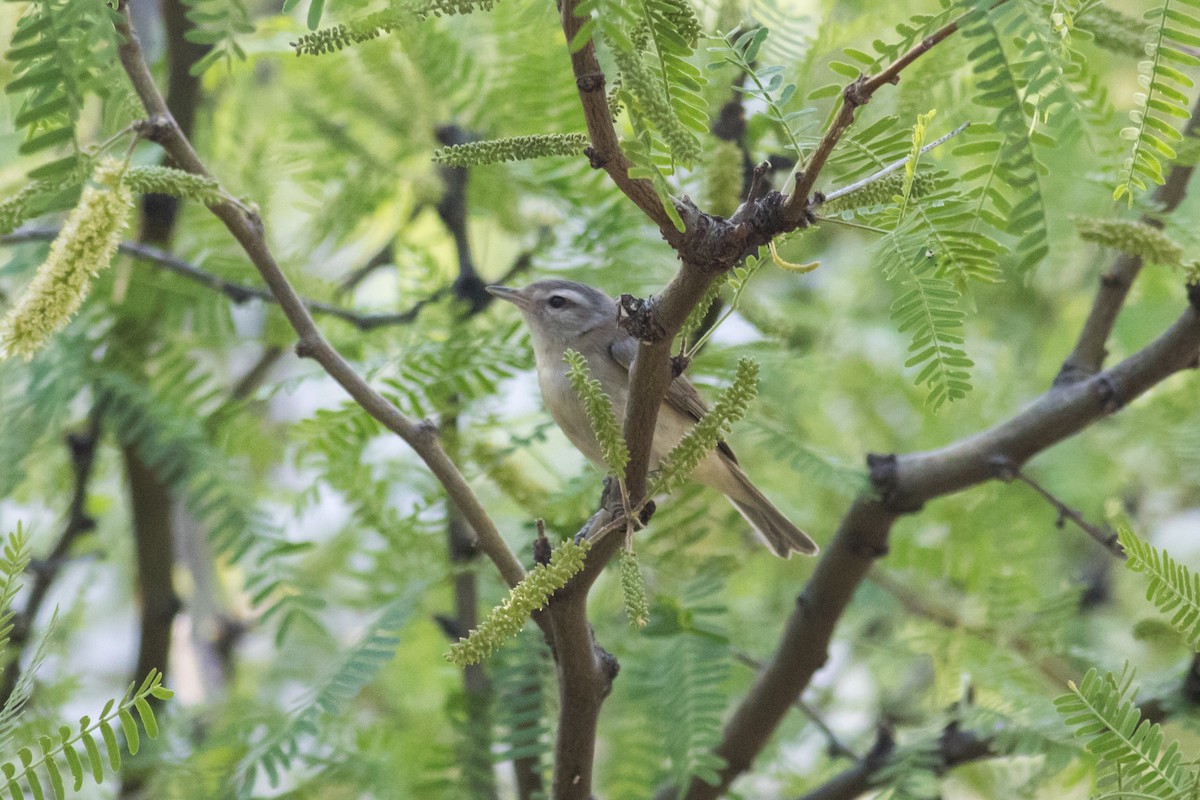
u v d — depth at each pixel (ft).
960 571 36.14
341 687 27.17
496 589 35.29
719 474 35.83
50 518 41.57
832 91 17.75
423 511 33.96
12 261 31.78
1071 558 47.29
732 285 19.40
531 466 41.91
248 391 41.27
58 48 17.33
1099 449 40.57
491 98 34.71
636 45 16.35
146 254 32.78
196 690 46.55
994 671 32.35
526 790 31.01
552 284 38.22
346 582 39.99
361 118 41.73
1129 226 18.86
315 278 37.19
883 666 41.68
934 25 17.71
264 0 45.93
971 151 18.44
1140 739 17.66
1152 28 17.15
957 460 30.30
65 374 31.94
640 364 18.93
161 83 38.40
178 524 45.62
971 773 34.55
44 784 29.35
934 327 17.53
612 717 34.19
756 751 32.58
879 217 18.29
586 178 34.60
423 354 31.83
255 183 39.37
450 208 39.06
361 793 34.09
